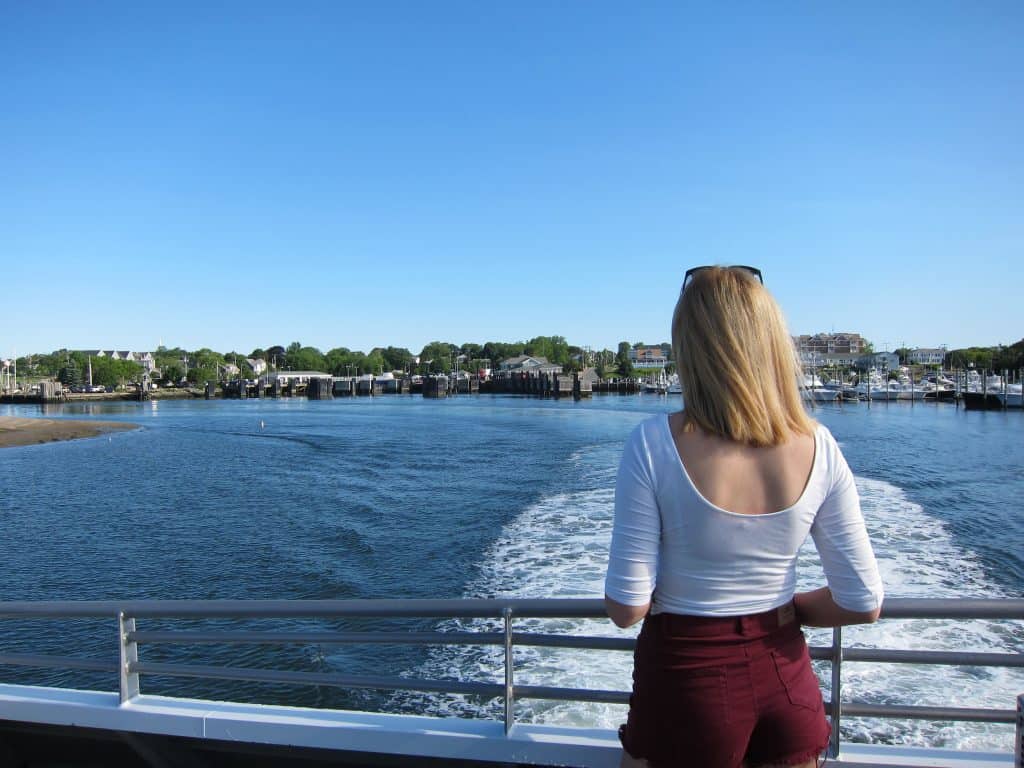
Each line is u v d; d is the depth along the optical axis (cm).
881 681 791
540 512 2030
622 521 159
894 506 1958
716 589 156
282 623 1181
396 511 2227
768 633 158
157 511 2398
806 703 162
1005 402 8119
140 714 265
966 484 2445
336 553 1702
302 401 15000
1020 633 921
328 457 4091
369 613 252
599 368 18475
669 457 156
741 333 156
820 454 158
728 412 151
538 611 237
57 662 285
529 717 780
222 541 1888
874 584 160
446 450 4275
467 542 1706
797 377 166
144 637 275
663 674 161
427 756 244
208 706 269
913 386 10306
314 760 257
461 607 242
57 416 9588
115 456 4481
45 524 2206
